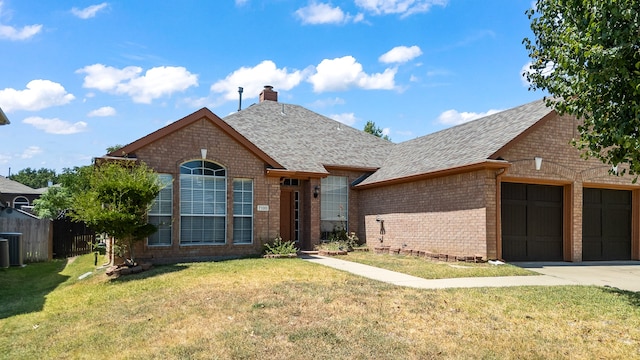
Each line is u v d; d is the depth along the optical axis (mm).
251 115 21828
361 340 5816
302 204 18016
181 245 14109
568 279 10750
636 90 6977
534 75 9242
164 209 13922
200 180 14633
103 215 10984
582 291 8953
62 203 26375
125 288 9609
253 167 15508
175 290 9016
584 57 7480
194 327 6496
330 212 19141
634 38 7000
